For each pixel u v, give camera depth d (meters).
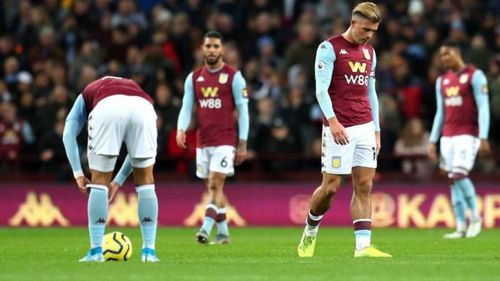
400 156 69.19
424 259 35.19
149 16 89.06
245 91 48.28
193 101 48.72
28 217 69.81
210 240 51.97
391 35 78.75
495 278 28.25
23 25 81.12
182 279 27.48
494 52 79.19
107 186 32.56
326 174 35.69
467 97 53.19
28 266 31.75
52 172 72.19
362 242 36.03
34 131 72.50
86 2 82.56
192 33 79.94
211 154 48.12
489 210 66.94
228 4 82.69
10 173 72.69
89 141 32.41
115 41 78.06
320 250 42.47
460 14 81.25
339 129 34.91
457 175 53.78
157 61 73.56
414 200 67.94
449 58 53.56
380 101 71.56
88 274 28.67
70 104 70.75
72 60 76.69
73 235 56.75
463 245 46.25
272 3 85.12
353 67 35.66
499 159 71.06
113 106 32.03
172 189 69.56
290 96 71.88
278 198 69.19
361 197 36.12
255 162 71.00
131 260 33.66
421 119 73.94
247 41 80.44
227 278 27.81
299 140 70.75
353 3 83.31
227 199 69.56
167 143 69.00
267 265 32.00
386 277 28.19
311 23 77.06
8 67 76.81
